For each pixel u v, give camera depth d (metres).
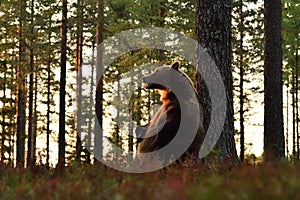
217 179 6.41
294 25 36.34
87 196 6.14
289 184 6.08
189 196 5.39
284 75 43.91
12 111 41.53
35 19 38.00
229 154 13.84
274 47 19.56
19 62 39.06
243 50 41.78
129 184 6.67
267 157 12.16
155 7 33.94
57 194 6.16
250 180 6.86
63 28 35.22
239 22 41.19
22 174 9.05
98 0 34.47
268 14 19.58
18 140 40.94
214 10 13.91
